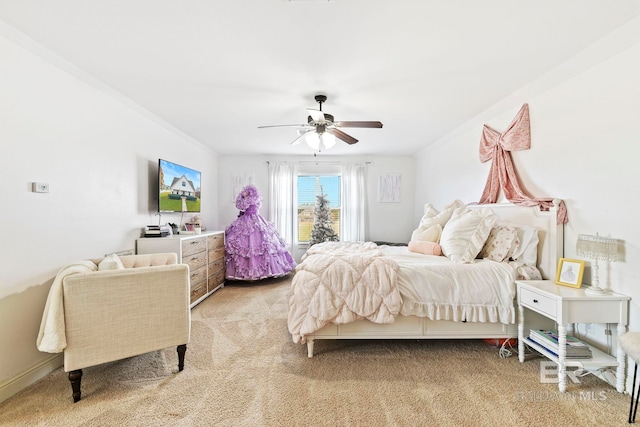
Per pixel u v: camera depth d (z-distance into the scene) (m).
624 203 1.95
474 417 1.67
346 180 6.09
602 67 2.09
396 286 2.35
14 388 1.92
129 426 1.61
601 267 2.11
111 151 2.90
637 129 1.87
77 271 1.88
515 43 2.05
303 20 1.81
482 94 2.94
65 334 1.76
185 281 2.15
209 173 5.57
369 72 2.47
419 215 5.89
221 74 2.51
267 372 2.14
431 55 2.21
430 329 2.42
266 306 3.68
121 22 1.83
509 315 2.33
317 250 3.34
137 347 1.98
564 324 1.90
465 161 4.05
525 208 2.76
